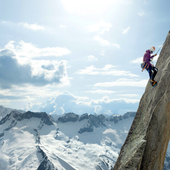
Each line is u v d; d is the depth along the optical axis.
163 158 6.13
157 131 6.16
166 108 6.05
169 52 7.35
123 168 6.30
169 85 6.07
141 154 6.12
